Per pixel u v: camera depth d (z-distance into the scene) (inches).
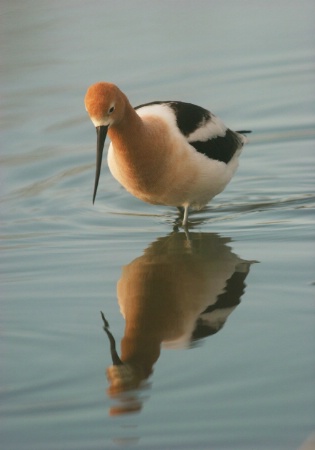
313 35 762.8
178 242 472.7
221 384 319.9
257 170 578.9
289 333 357.4
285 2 845.8
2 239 481.4
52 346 358.6
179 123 466.9
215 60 721.6
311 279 409.1
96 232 491.2
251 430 289.0
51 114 646.5
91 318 382.6
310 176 563.5
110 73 694.5
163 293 406.0
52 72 701.3
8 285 418.6
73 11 824.3
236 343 352.2
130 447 283.0
